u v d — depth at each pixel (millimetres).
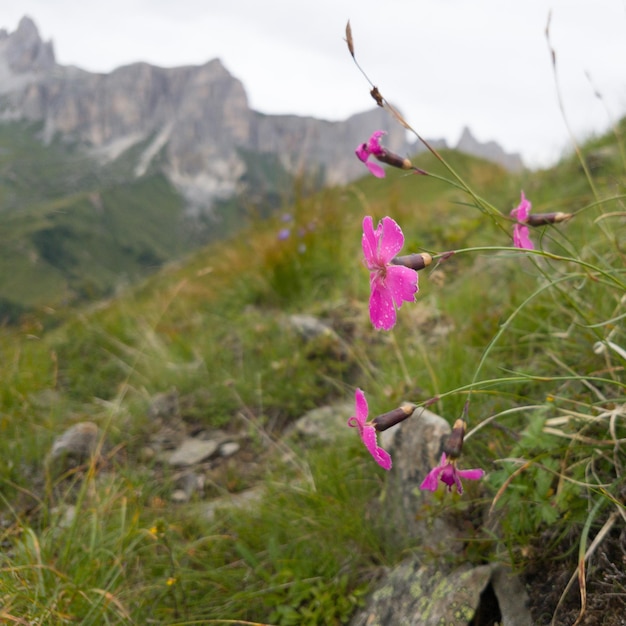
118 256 125875
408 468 2217
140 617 2076
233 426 3670
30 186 151750
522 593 1658
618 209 2930
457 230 5418
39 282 56562
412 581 1898
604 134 7227
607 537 1604
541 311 2842
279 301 5293
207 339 4781
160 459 3404
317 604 2012
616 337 2184
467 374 2615
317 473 2604
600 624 1476
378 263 1327
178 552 2357
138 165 180500
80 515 2494
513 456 1868
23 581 2047
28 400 3969
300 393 3646
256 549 2373
